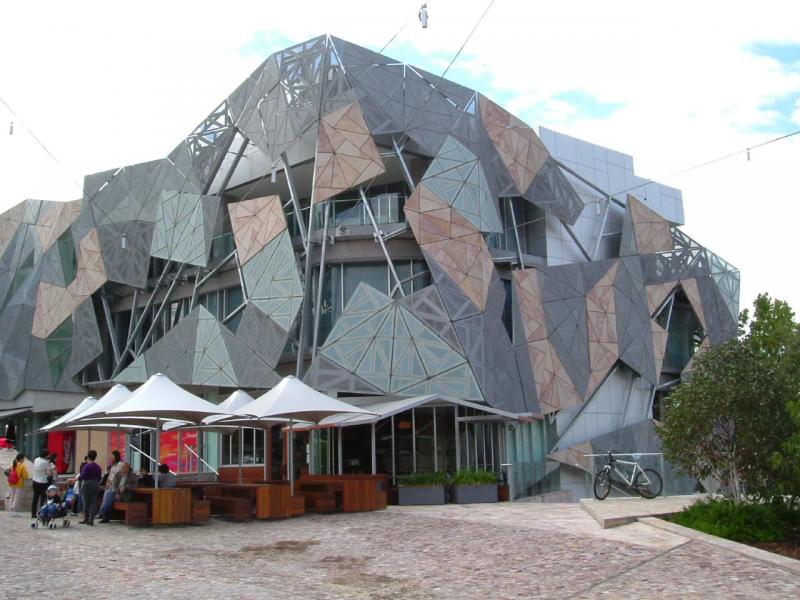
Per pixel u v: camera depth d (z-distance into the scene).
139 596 9.90
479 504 23.38
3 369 44.66
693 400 14.66
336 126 31.67
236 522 19.06
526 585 10.10
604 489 20.14
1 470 26.69
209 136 37.59
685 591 9.24
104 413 19.84
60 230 44.28
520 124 36.97
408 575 11.21
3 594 10.05
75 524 19.08
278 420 22.47
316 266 33.31
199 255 36.22
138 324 39.59
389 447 28.31
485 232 32.84
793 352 15.24
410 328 30.02
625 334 37.88
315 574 11.53
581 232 40.31
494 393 30.67
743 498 14.90
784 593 8.91
